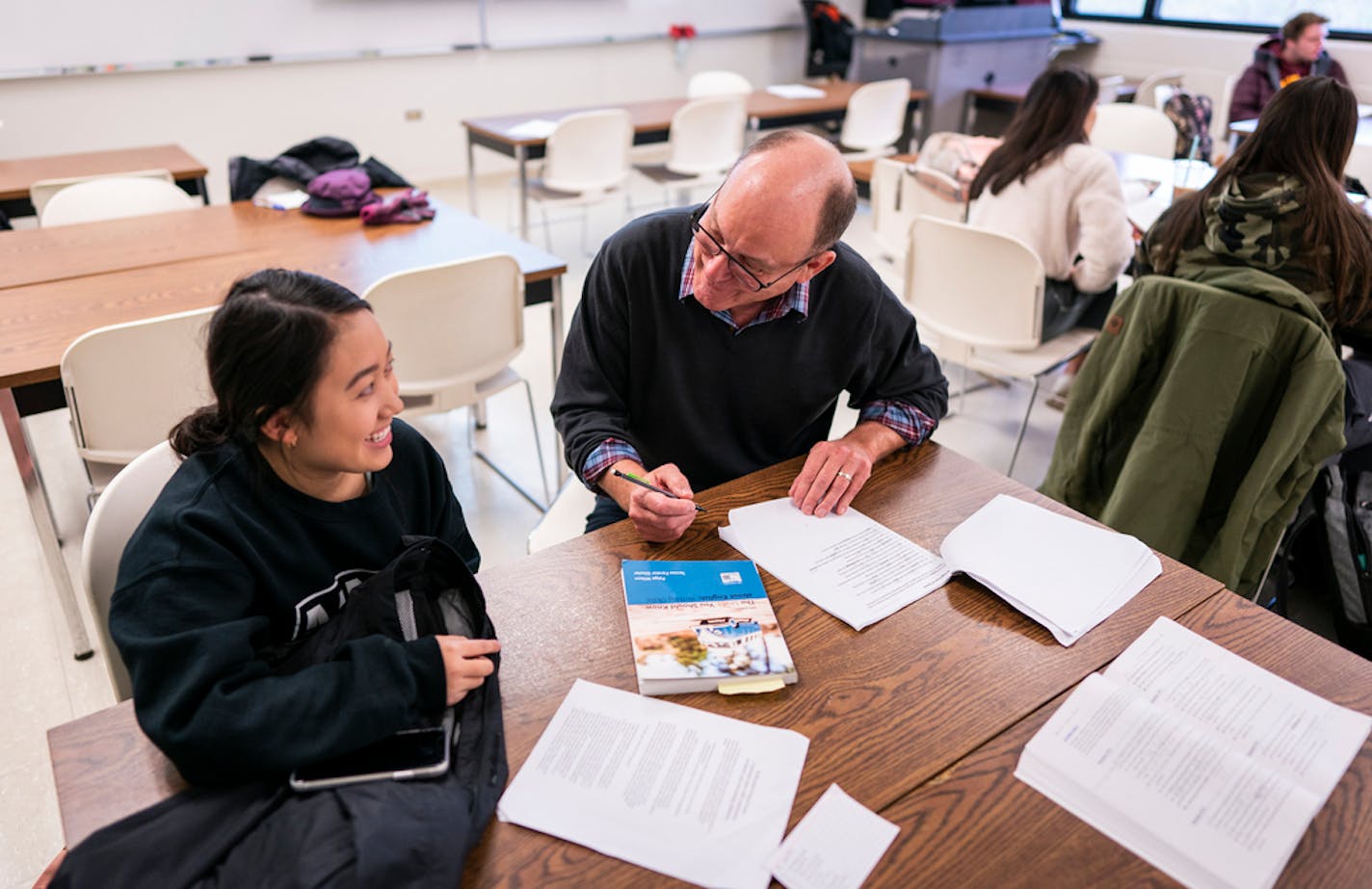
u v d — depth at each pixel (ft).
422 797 2.51
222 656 2.61
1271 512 5.49
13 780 5.31
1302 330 5.16
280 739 2.53
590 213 17.11
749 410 4.79
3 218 9.93
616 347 4.65
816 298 4.54
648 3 20.13
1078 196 8.05
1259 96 14.49
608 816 2.61
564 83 19.83
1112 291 8.70
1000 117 19.19
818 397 4.82
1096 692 3.07
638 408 4.90
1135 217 9.14
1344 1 17.38
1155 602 3.57
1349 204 5.94
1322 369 5.12
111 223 8.50
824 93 16.80
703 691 3.08
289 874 2.27
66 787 2.64
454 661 2.86
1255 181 6.08
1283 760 2.84
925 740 2.91
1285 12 18.24
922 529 4.01
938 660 3.25
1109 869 2.51
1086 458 6.29
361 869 2.25
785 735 2.91
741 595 3.53
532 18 18.78
